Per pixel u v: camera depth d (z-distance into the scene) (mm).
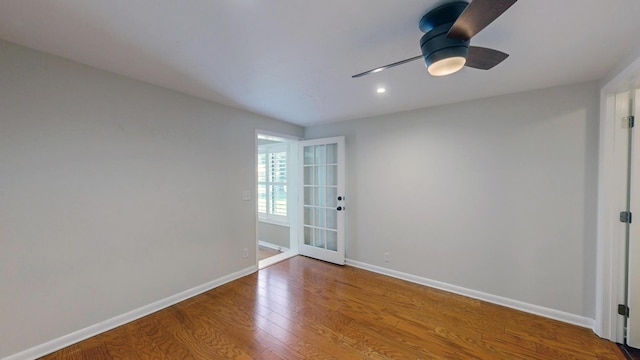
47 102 1814
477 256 2732
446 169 2906
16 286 1714
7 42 1653
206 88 2455
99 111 2057
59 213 1878
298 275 3355
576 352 1902
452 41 1282
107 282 2123
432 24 1352
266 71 2049
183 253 2656
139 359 1801
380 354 1872
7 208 1677
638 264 1931
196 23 1408
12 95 1683
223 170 3041
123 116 2193
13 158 1694
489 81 2217
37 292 1793
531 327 2209
